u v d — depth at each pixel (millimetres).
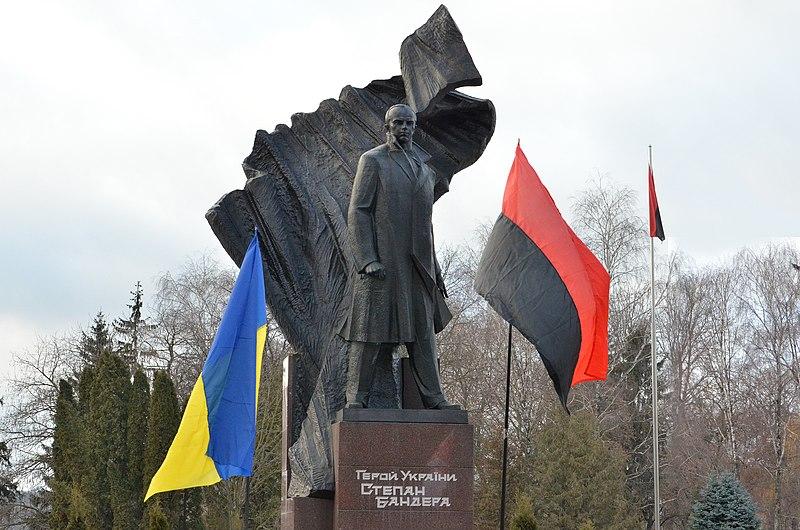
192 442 12367
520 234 12719
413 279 12203
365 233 12086
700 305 44812
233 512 34938
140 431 33125
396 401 12625
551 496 33875
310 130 14445
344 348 13070
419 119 13820
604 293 13375
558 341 12312
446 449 11672
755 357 44625
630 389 37938
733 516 31656
